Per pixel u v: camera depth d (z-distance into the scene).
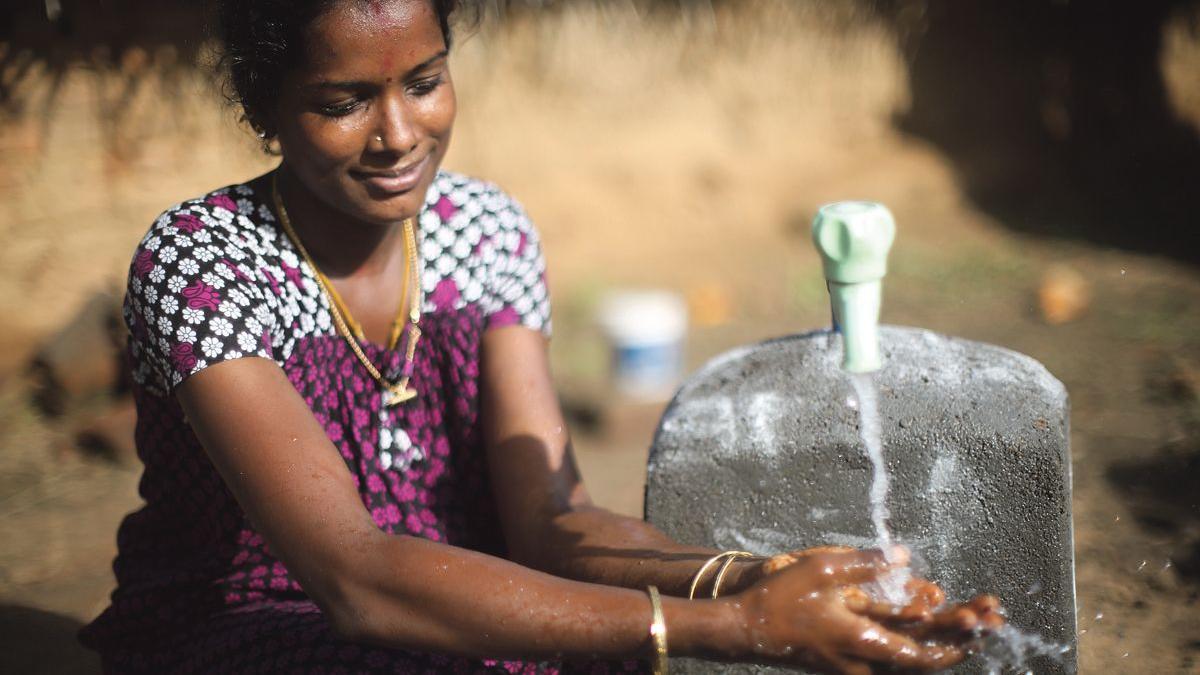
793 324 5.75
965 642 1.43
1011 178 7.67
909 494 1.88
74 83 5.00
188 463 1.79
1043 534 1.84
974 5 7.72
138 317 1.71
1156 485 3.38
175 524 1.86
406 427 1.89
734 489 1.95
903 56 7.61
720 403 1.97
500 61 6.38
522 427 1.91
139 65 5.11
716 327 5.77
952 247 6.69
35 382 4.82
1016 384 1.89
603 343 5.42
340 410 1.83
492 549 1.97
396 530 1.87
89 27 4.99
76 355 4.61
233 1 1.65
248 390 1.62
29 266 4.98
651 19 6.71
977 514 1.86
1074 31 7.91
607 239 6.70
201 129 5.30
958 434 1.85
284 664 1.60
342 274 1.83
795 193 7.19
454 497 1.94
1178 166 7.78
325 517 1.55
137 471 4.16
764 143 7.18
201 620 1.79
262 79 1.64
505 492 1.89
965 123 7.80
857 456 1.89
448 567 1.49
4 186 4.93
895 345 2.01
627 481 3.93
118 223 5.16
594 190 6.71
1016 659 1.89
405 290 1.87
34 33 4.88
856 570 1.43
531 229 2.01
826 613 1.41
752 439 1.93
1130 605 2.66
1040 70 7.92
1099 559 2.90
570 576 1.76
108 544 3.57
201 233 1.72
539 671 1.75
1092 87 7.99
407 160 1.66
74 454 4.29
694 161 6.96
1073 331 5.22
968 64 7.79
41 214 5.00
